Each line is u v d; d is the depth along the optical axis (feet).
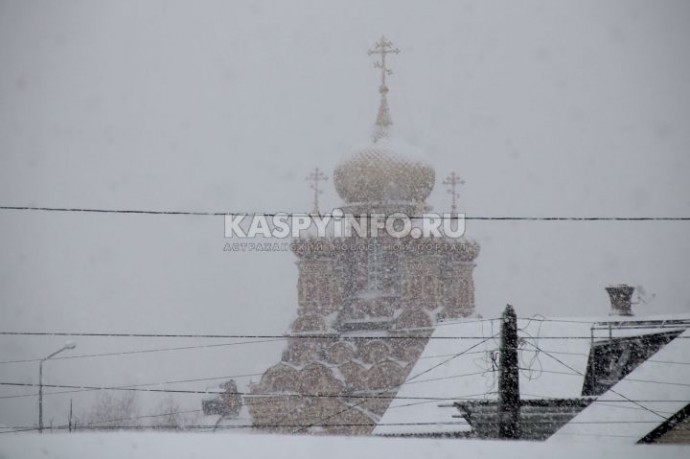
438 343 395.55
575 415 303.27
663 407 273.95
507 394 241.55
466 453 212.23
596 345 353.92
